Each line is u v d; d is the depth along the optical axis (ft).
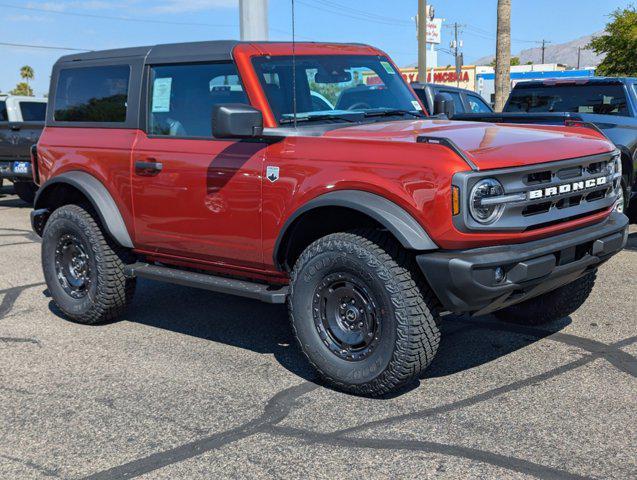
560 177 14.11
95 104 19.16
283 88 16.20
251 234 15.58
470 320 18.93
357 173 13.83
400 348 13.37
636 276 23.00
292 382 15.26
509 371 15.35
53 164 19.76
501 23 64.39
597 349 16.53
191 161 16.48
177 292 23.08
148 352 17.39
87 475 11.63
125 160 17.89
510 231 13.23
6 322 20.20
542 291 14.47
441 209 12.82
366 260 13.52
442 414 13.34
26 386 15.42
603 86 31.89
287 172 14.79
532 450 11.84
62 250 19.65
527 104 34.27
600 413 13.15
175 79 17.34
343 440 12.46
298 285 14.58
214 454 12.16
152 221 17.52
